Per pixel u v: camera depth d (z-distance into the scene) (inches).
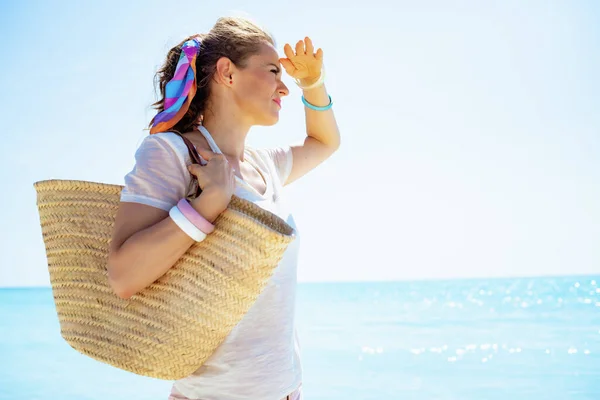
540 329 611.5
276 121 83.4
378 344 523.5
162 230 64.2
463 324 718.5
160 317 66.7
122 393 301.0
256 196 77.9
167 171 69.4
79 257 69.4
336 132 102.9
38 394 300.8
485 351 450.9
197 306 66.4
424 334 605.0
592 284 1886.1
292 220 83.8
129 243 64.6
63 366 389.4
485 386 314.0
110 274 65.8
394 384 328.5
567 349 439.5
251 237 65.2
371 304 1294.3
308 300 1494.8
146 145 71.0
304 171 100.5
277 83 83.3
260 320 74.5
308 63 97.5
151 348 67.0
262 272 66.6
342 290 2010.3
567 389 297.3
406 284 2301.9
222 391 72.6
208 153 72.3
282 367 75.3
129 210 67.4
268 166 87.3
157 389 309.6
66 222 70.0
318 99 99.7
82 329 69.5
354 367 395.2
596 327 609.9
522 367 368.8
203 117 82.4
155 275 65.1
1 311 1022.4
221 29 81.8
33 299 1370.6
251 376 72.8
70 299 70.0
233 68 80.8
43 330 661.9
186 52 79.0
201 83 81.1
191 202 65.6
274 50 83.5
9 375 356.2
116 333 67.9
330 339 573.6
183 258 66.4
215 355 72.6
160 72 85.8
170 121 77.5
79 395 297.3
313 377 357.7
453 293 1694.1
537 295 1494.8
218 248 65.8
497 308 1051.3
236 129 82.1
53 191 70.4
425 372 366.6
